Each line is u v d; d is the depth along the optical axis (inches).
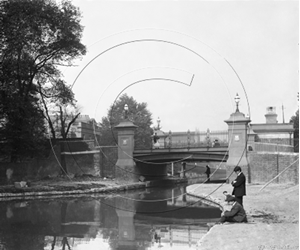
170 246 454.0
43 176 1614.2
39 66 1558.8
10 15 1338.6
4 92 1362.0
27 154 1576.0
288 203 743.7
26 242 481.1
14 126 1422.2
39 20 1405.0
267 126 2443.4
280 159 1304.1
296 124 2443.4
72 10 1524.4
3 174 1419.8
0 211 804.6
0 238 507.2
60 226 604.7
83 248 446.6
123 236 517.7
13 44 1323.8
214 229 490.0
